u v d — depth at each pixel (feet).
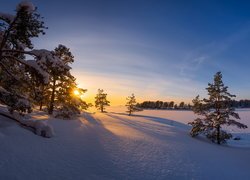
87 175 31.83
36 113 83.97
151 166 41.16
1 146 32.68
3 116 45.52
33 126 45.14
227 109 98.68
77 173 31.76
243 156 73.77
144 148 54.85
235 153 77.92
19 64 41.75
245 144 118.52
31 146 36.68
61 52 94.22
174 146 65.31
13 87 42.65
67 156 37.50
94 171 33.86
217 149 79.66
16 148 33.86
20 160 30.76
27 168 29.32
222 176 42.80
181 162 47.47
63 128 61.16
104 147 48.60
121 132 76.23
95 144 49.62
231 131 180.04
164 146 62.03
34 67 37.52
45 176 28.66
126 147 52.54
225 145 100.42
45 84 39.50
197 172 42.29
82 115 125.08
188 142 83.25
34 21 37.22
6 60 41.68
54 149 39.01
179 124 196.95
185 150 61.82
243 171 50.06
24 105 38.29
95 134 62.13
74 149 42.16
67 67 40.63
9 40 38.58
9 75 40.37
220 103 99.30
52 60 38.22
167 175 37.78
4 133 37.73
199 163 49.29
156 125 144.56
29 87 42.88
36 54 38.06
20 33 37.04
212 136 100.32
